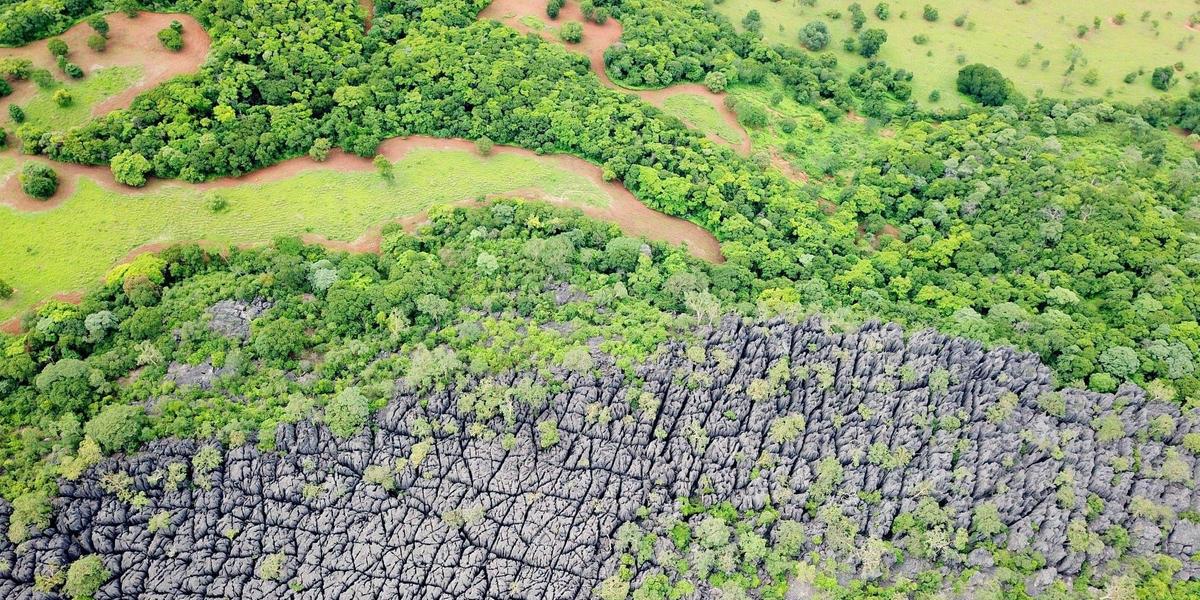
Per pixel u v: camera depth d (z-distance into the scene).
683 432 94.25
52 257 108.75
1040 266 119.94
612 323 103.81
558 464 91.62
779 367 98.12
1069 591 87.06
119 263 109.12
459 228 117.19
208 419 89.31
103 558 81.31
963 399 99.50
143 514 83.56
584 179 130.38
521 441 92.25
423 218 120.75
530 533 87.88
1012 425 97.38
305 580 83.69
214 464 86.06
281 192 121.00
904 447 94.88
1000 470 93.81
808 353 101.62
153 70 129.12
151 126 120.75
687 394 96.56
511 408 92.62
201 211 116.69
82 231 112.06
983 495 92.75
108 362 93.38
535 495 89.69
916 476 93.19
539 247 111.75
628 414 94.56
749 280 113.56
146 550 82.44
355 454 89.62
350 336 101.12
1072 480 92.88
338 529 86.19
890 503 91.44
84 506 82.69
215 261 107.94
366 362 98.06
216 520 84.62
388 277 109.75
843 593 86.12
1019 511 91.38
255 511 85.56
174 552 82.69
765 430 95.62
